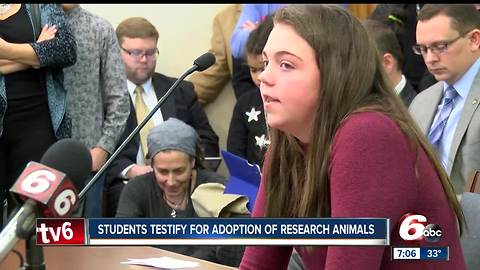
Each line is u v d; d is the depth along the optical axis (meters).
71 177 3.67
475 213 5.74
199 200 8.20
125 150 11.95
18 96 9.91
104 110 10.98
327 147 4.55
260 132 11.40
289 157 5.04
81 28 10.70
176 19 14.41
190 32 14.46
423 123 9.02
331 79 4.52
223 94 14.26
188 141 9.18
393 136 4.41
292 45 4.54
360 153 4.38
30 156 10.03
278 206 5.14
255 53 9.95
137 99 12.53
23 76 9.95
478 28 8.61
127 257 6.37
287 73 4.58
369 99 4.59
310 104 4.57
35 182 3.44
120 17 14.27
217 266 6.20
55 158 3.66
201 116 13.05
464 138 8.49
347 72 4.55
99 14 14.20
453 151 8.52
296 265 6.33
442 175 4.70
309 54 4.54
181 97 12.92
